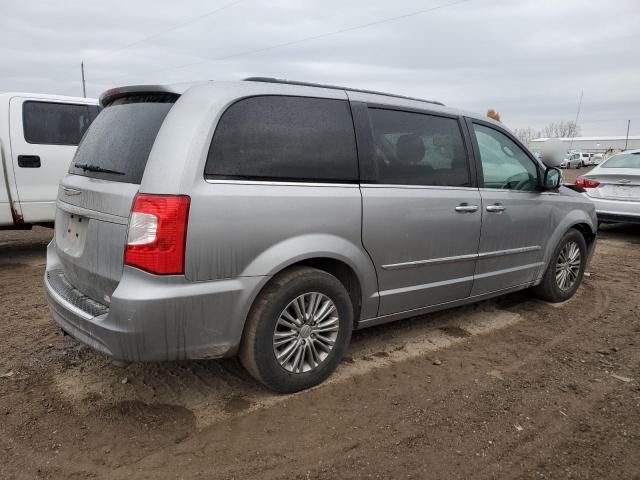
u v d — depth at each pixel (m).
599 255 7.58
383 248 3.42
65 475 2.45
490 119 4.41
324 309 3.21
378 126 3.49
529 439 2.82
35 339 4.00
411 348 3.99
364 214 3.28
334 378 3.44
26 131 6.42
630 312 4.95
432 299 3.88
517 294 5.44
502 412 3.08
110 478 2.43
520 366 3.72
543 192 4.74
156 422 2.89
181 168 2.63
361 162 3.33
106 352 2.71
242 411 3.02
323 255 3.09
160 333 2.62
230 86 2.92
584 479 2.51
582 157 57.47
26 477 2.43
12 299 5.04
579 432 2.90
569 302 5.22
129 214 2.64
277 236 2.91
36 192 6.50
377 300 3.50
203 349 2.78
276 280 2.98
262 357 2.97
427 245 3.68
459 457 2.65
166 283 2.60
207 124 2.74
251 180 2.85
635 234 9.52
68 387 3.25
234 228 2.75
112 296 2.62
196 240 2.64
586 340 4.23
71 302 3.00
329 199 3.11
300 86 3.22
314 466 2.55
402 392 3.29
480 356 3.87
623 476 2.54
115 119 3.20
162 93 2.97
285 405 3.09
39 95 6.59
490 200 4.12
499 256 4.29
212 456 2.61
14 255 7.13
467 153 4.03
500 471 2.55
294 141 3.06
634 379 3.55
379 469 2.54
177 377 3.40
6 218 6.33
